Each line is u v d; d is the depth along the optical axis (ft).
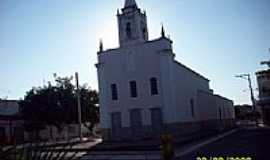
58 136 164.55
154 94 119.65
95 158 66.69
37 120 137.08
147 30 133.18
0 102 159.33
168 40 121.80
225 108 230.07
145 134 118.52
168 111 116.88
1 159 15.51
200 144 88.94
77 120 143.43
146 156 63.36
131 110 122.42
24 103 139.33
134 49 124.26
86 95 148.05
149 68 121.29
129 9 128.47
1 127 140.56
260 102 173.06
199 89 165.89
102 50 129.39
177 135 116.88
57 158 16.17
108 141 118.93
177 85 126.31
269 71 94.58
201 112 161.79
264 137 96.68
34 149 16.08
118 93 125.08
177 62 129.08
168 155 32.71
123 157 66.80
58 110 135.74
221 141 94.48
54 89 140.36
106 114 125.49
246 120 322.96
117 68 126.41
